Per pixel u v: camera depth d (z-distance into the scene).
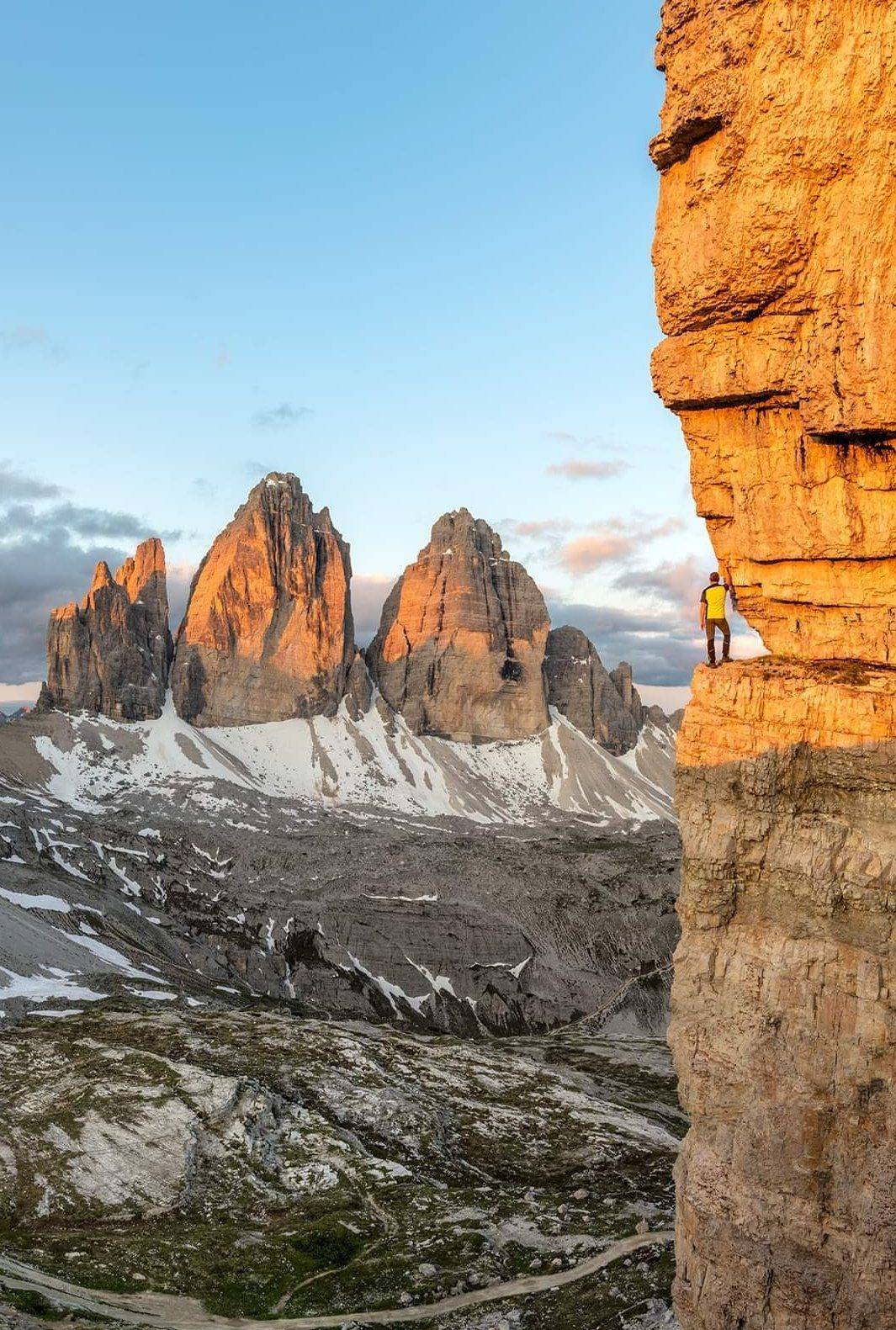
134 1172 74.38
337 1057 102.88
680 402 27.89
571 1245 61.25
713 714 27.56
